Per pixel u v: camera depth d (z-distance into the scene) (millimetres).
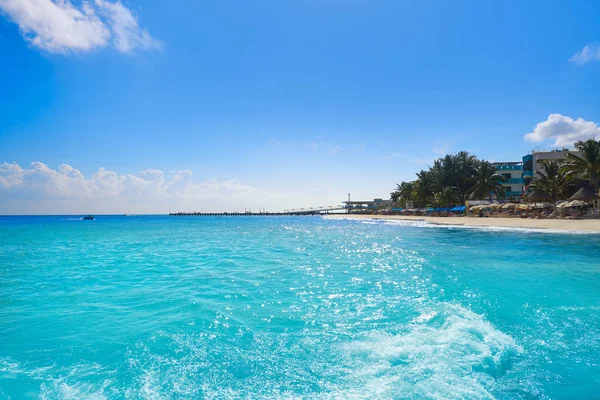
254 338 5898
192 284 10672
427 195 80188
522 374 4562
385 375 4496
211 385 4371
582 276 11117
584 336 5895
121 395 4141
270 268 13680
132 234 39000
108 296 9203
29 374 4688
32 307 8133
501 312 7234
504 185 71812
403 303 8078
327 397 4016
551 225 33000
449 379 4355
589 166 43688
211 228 54625
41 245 25438
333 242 26016
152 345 5641
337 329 6309
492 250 18422
